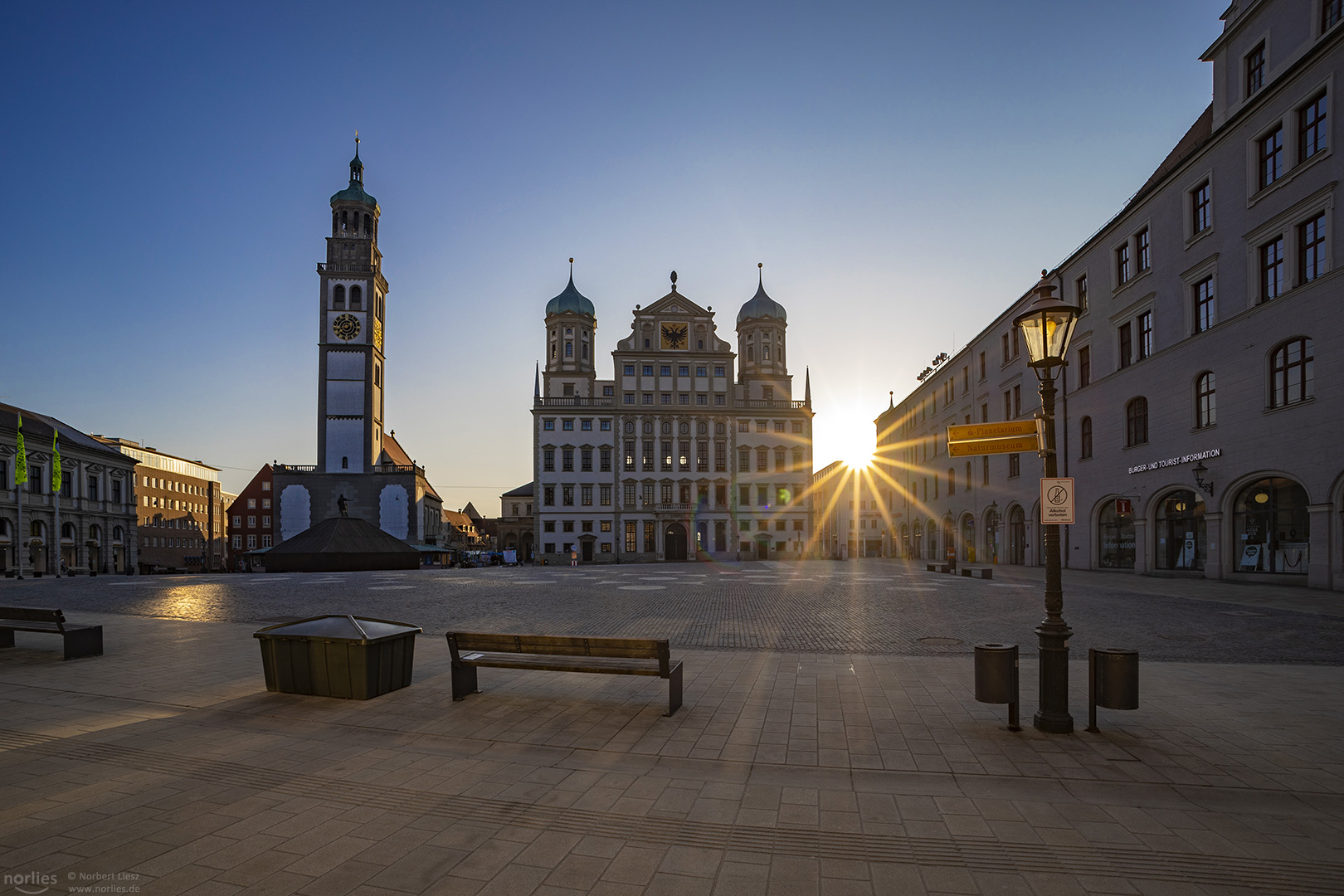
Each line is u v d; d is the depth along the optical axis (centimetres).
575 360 9031
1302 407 2548
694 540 7869
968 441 838
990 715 813
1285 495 2670
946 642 1355
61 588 3142
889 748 693
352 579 3834
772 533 7950
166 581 3816
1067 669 750
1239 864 459
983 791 586
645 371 8075
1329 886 432
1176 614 1814
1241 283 2869
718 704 866
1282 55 2723
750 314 9375
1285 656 1201
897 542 8006
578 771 636
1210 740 718
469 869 455
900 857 470
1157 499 3391
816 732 750
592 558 7819
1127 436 3631
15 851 478
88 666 1138
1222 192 2977
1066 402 4209
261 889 429
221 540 13375
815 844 490
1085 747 696
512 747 704
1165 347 3325
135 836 502
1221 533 2948
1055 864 461
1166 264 3341
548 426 7906
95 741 729
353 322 8031
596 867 457
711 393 8100
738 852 478
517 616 1853
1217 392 2975
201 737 742
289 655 926
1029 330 809
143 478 10869
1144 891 426
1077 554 4081
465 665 890
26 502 6250
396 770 640
